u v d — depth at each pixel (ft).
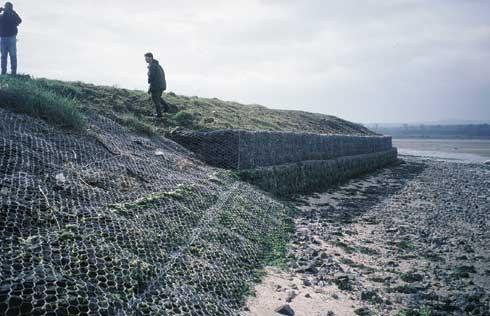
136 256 19.81
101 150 33.04
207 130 55.57
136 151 37.50
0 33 49.70
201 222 27.66
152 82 54.03
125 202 25.05
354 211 50.93
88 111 42.68
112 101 55.31
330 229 40.22
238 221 31.58
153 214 24.94
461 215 52.26
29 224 19.10
